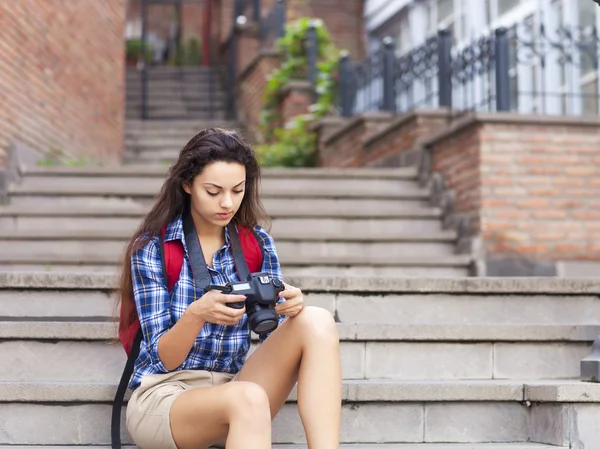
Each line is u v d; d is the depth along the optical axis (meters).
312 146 8.96
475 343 3.29
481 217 5.68
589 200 5.79
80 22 8.00
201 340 2.59
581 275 5.71
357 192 6.28
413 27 10.96
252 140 10.57
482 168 5.71
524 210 5.72
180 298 2.55
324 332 2.52
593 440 2.82
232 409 2.33
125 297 2.63
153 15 16.97
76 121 7.84
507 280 3.61
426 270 5.43
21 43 6.66
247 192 2.66
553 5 7.94
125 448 2.72
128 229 5.64
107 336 3.14
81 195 6.12
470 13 9.28
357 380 3.20
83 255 5.25
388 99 7.87
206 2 14.43
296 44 9.95
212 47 14.23
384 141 7.36
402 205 6.32
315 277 3.56
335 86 9.33
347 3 12.60
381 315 3.59
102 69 8.62
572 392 2.82
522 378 3.29
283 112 9.68
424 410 2.99
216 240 2.67
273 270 2.72
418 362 3.27
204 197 2.49
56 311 3.51
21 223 5.77
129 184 6.45
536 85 7.88
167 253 2.57
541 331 3.28
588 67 7.38
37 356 3.15
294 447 2.82
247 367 2.62
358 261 5.34
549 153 5.77
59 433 2.88
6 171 6.13
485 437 3.00
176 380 2.58
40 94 7.02
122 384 2.63
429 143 6.44
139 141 10.34
